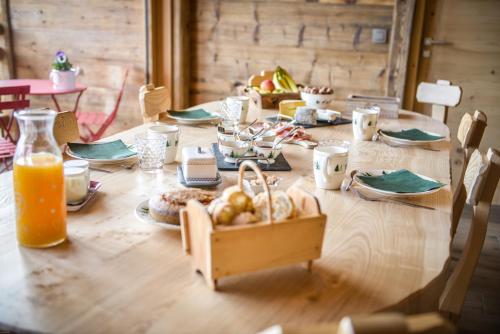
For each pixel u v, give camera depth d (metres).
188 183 1.43
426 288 0.96
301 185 1.50
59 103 4.84
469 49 3.81
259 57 4.29
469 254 1.48
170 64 4.40
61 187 1.06
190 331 0.79
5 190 1.38
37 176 1.01
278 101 2.80
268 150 1.67
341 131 2.29
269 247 0.94
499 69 3.77
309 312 0.86
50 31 4.70
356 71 4.10
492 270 2.72
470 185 1.54
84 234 1.12
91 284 0.92
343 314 0.86
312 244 0.98
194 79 4.52
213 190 1.42
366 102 2.67
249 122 2.39
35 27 4.73
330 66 4.15
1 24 4.77
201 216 0.92
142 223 1.19
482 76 3.82
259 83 3.15
